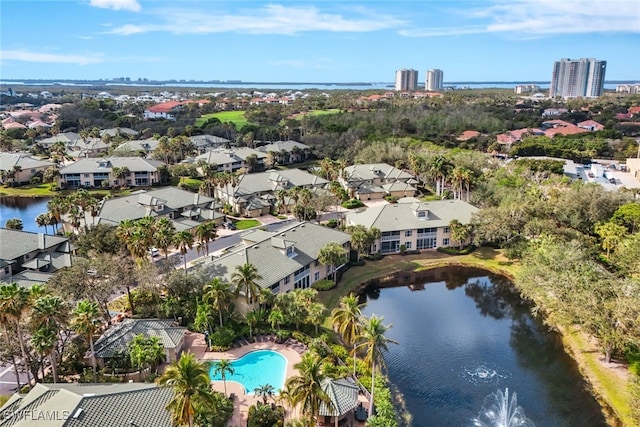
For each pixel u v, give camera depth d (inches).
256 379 2066.9
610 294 2199.8
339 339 2439.7
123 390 1605.6
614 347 2176.4
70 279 2266.2
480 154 5969.5
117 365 2055.9
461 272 3489.2
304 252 3053.6
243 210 4714.6
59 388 1612.9
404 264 3548.2
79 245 3164.4
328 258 3034.0
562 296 2342.5
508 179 5029.5
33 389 1647.4
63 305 1852.9
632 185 5305.1
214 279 2379.4
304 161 7406.5
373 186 5546.3
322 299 2918.3
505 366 2293.3
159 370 2098.9
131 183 5812.0
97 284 2331.4
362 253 3651.6
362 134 7613.2
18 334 1809.8
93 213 3826.3
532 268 2647.6
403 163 6309.1
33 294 1861.5
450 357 2370.8
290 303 2404.0
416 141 7165.4
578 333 2517.2
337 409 1734.7
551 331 2625.5
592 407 1982.0
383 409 1787.6
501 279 3371.1
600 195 3850.9
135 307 2610.7
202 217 4271.7
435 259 3651.6
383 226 3705.7
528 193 4306.1
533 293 2576.3
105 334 2247.8
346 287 3127.5
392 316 2819.9
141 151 6929.1
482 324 2731.3
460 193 4916.3
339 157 7135.8
